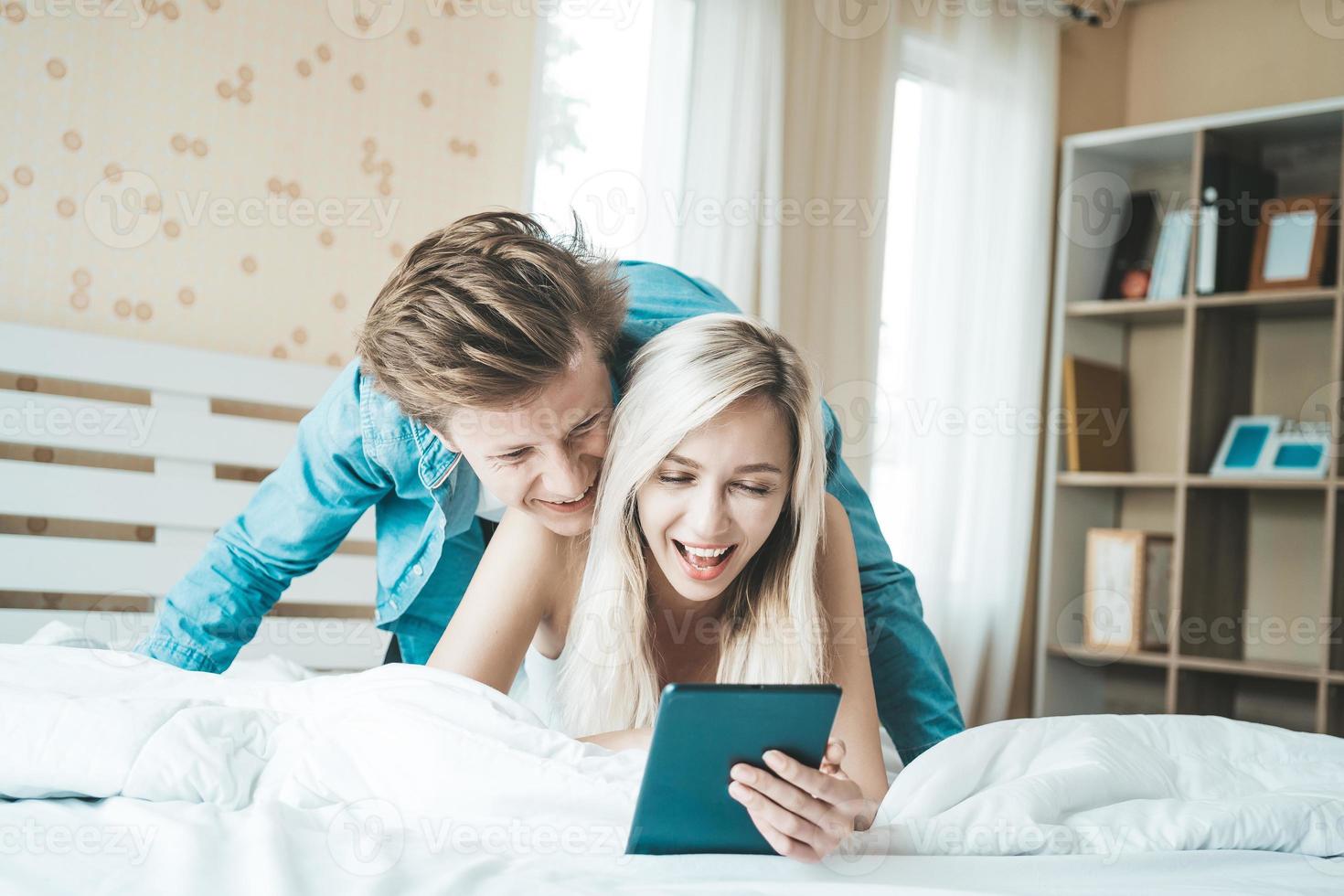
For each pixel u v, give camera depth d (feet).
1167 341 11.51
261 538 4.37
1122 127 11.98
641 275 4.49
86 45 6.41
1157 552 10.81
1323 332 10.56
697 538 3.35
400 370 3.20
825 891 2.39
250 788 2.96
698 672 3.98
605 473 3.45
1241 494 10.87
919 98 10.52
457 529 4.56
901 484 10.31
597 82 8.45
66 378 6.14
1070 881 2.61
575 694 3.74
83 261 6.42
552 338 3.12
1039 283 10.98
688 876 2.56
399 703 3.02
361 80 7.36
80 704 3.04
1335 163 10.61
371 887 2.26
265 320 7.02
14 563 5.95
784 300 9.43
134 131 6.56
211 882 2.27
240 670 4.95
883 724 4.95
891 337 10.39
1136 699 10.99
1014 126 10.97
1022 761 3.30
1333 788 3.34
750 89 8.98
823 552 3.86
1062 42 11.68
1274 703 10.62
